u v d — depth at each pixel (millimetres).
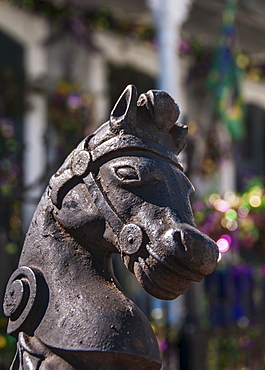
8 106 7465
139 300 7496
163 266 1683
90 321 1749
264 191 7254
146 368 1788
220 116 8234
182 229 1680
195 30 9578
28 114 7957
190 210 1779
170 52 8172
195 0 8547
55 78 9062
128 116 1806
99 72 9547
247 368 6871
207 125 8297
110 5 8805
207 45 9953
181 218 1726
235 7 8438
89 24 8961
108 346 1723
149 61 10391
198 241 1672
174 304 6633
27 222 6758
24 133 8477
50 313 1804
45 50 9195
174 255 1665
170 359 6215
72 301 1792
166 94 1844
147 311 6938
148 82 10531
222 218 6996
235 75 8297
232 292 6984
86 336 1734
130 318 1779
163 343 6113
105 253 1874
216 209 7043
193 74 9961
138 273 1726
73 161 1854
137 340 1761
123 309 1788
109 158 1812
